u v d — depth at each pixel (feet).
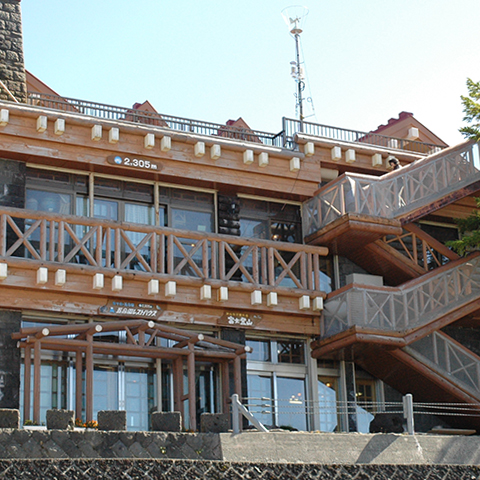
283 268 76.89
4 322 65.82
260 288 73.31
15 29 73.36
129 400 69.26
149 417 69.67
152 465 48.21
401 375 76.84
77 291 67.31
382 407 78.89
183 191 76.33
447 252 79.15
